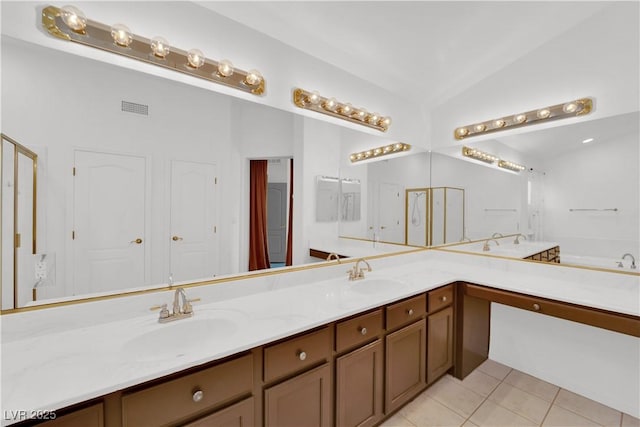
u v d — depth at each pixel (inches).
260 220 71.2
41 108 44.6
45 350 40.6
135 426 34.9
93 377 34.0
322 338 53.6
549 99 83.4
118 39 50.8
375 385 63.3
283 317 53.0
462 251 104.1
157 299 54.3
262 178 71.6
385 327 65.4
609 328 59.6
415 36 78.7
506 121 91.4
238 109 67.2
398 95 105.1
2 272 42.5
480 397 78.2
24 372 35.1
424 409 73.5
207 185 62.3
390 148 102.5
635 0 68.8
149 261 54.9
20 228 43.4
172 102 57.7
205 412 40.1
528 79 87.5
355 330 58.8
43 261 45.1
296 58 77.6
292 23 72.3
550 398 77.8
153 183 55.2
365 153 95.4
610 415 71.2
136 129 53.4
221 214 64.5
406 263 104.0
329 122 85.7
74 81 47.5
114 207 51.0
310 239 81.5
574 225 80.4
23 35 44.0
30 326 43.9
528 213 88.1
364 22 72.9
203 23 62.2
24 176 43.5
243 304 59.9
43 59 45.1
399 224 104.7
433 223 112.5
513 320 92.0
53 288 45.8
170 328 48.6
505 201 93.4
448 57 88.4
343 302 61.4
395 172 103.8
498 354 96.0
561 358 82.2
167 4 58.0
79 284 47.9
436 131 113.6
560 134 82.0
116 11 52.8
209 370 40.1
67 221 46.8
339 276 83.5
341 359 56.1
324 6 67.6
